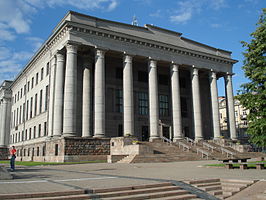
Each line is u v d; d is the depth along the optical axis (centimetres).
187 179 1480
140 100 4759
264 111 2328
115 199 1077
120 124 4466
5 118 6894
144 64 4922
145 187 1246
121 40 4003
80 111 4038
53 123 3834
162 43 4331
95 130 3609
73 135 3425
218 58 5022
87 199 1048
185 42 4812
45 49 4469
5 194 973
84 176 1642
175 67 4484
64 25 3631
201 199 1244
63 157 3259
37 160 4131
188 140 4438
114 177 1576
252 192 1320
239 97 2509
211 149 4056
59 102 3741
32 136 4888
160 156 3238
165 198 1181
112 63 4584
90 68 4112
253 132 2344
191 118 5319
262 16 2492
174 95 4397
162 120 4925
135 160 2998
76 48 3622
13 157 2184
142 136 4653
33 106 5019
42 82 4606
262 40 2438
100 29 3791
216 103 4834
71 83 3500
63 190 1071
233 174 1756
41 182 1338
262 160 3316
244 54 2525
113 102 4472
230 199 1278
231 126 4944
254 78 2417
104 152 3566
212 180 1498
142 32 4322
